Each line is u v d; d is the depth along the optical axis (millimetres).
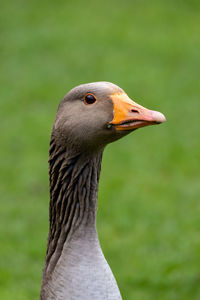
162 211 18562
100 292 7594
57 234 8133
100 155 8094
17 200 19344
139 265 15727
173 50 33156
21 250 16328
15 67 30750
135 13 38469
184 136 24281
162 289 14688
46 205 19078
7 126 24688
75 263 7738
